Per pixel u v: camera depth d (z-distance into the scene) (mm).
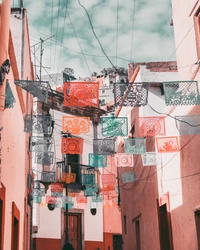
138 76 18266
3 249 7941
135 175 16562
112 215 26609
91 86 8328
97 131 26453
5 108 7473
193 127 9867
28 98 15586
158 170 13742
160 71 18062
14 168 9859
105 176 16438
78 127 10211
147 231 15062
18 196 11180
